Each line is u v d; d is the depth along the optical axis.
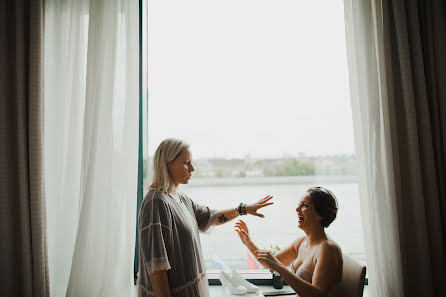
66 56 1.39
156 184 1.08
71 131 1.31
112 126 1.29
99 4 1.33
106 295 1.20
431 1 1.33
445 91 1.27
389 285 1.19
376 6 1.29
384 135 1.24
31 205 1.23
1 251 1.24
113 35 1.32
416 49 1.29
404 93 1.26
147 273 1.01
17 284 1.25
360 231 1.59
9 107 1.29
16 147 1.28
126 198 1.28
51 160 1.34
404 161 1.27
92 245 1.24
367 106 1.29
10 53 1.30
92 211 1.25
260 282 1.46
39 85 1.27
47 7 1.39
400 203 1.23
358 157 1.30
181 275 1.02
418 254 1.22
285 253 1.23
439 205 1.25
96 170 1.27
